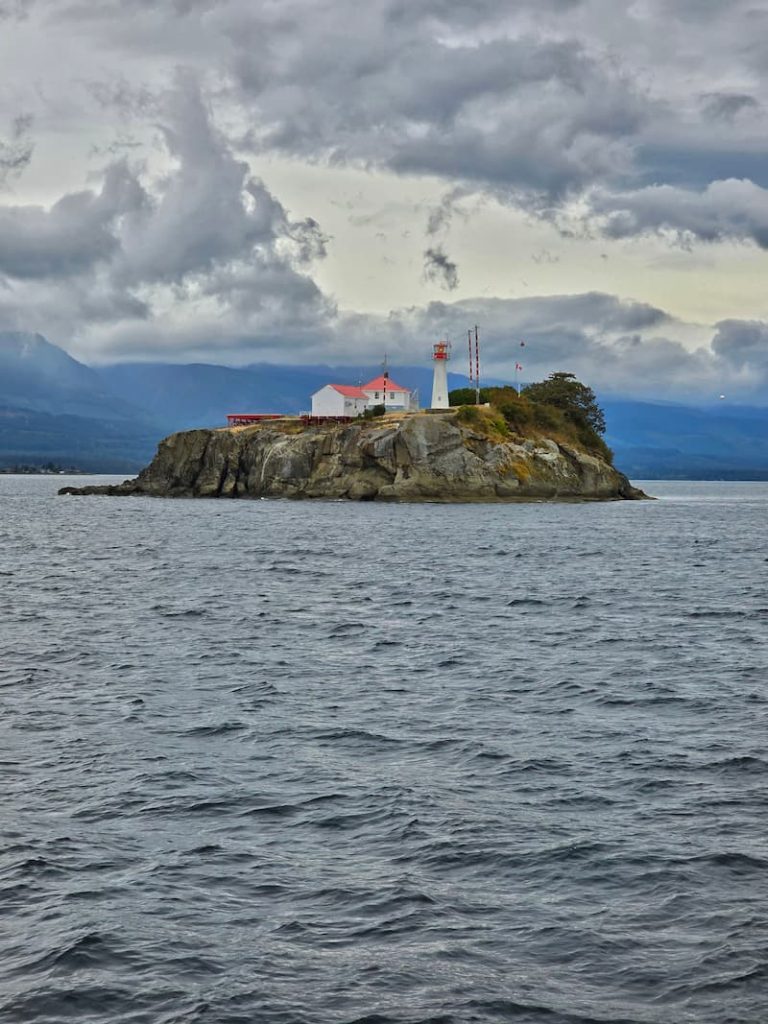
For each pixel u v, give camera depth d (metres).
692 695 36.56
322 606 60.47
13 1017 15.84
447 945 17.91
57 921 18.78
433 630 51.72
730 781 26.58
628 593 67.56
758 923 18.52
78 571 79.88
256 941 18.05
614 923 18.66
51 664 41.81
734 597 65.69
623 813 24.19
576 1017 15.76
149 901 19.58
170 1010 15.99
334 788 25.97
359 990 16.52
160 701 35.31
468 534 120.56
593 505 192.75
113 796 25.31
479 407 195.88
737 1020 15.62
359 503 182.00
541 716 33.62
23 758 28.41
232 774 27.12
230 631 50.81
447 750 29.58
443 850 21.92
